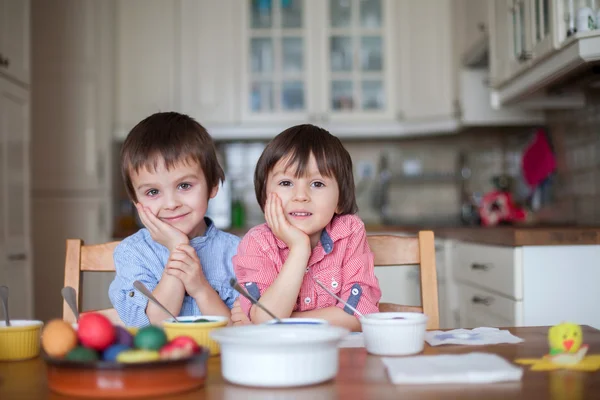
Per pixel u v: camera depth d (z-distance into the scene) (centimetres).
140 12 363
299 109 368
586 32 178
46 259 339
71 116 344
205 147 121
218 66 365
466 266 253
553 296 193
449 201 383
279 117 366
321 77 367
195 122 125
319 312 109
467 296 253
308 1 370
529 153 322
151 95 361
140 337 67
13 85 252
